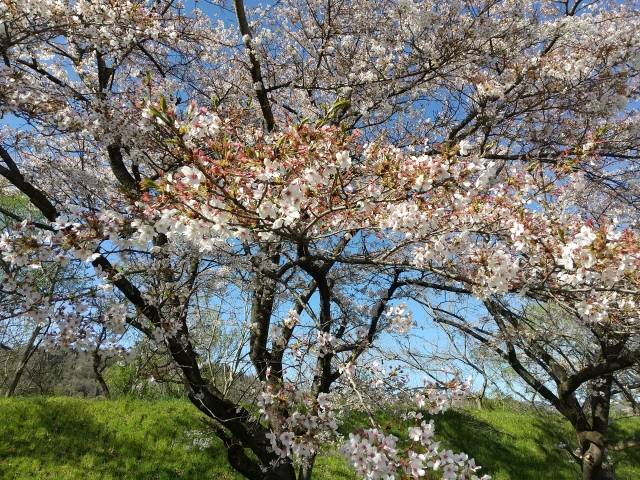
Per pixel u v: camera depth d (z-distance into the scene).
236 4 5.57
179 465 8.45
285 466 4.80
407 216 2.80
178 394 10.93
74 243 2.63
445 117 7.25
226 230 2.43
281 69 7.23
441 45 5.50
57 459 8.10
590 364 6.27
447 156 2.62
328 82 6.62
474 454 11.17
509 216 3.20
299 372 3.92
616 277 2.71
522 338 6.00
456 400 3.22
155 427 9.36
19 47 4.98
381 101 5.80
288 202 2.40
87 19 4.54
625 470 11.88
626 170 6.15
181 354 4.61
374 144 2.89
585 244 2.63
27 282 3.04
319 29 6.77
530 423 12.98
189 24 6.41
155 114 2.05
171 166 4.61
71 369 15.58
